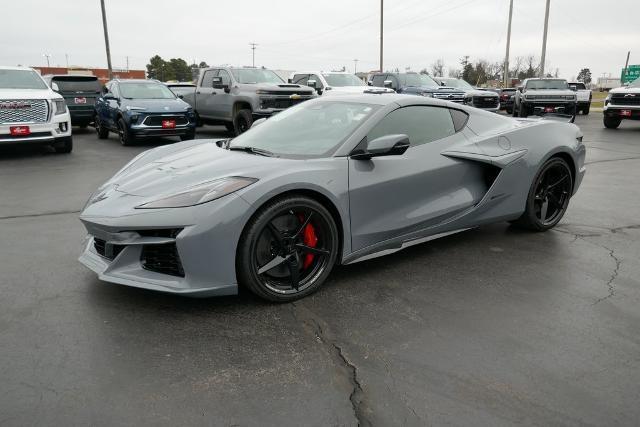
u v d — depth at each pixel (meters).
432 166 3.66
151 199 2.90
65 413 2.01
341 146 3.33
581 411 2.04
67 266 3.62
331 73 15.38
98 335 2.63
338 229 3.25
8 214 5.20
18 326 2.71
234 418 2.00
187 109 11.53
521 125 4.36
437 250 4.01
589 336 2.66
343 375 2.29
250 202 2.80
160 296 3.10
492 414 2.02
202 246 2.73
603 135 13.51
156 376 2.27
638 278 3.46
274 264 2.98
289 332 2.69
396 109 3.66
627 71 41.47
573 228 4.65
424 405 2.08
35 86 9.72
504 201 4.08
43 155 9.79
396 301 3.08
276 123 3.96
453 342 2.59
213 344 2.56
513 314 2.91
